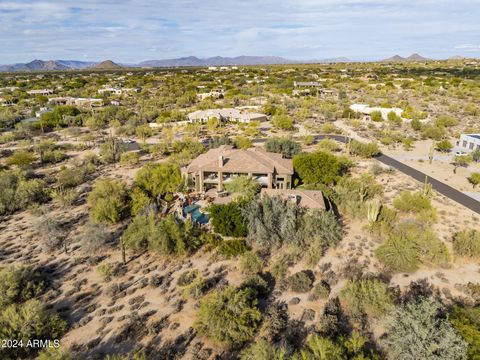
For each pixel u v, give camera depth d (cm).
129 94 14900
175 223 3147
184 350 2088
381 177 5112
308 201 3694
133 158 5825
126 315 2380
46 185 4684
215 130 8325
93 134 8288
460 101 11888
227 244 3136
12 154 6544
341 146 6962
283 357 1859
